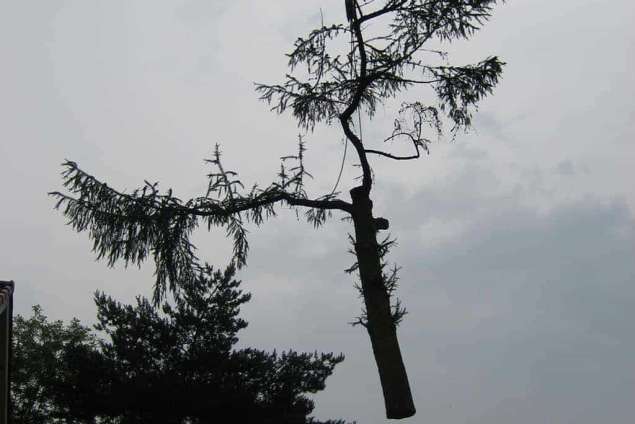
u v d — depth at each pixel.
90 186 7.49
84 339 39.06
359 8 7.43
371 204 8.30
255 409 24.19
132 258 7.75
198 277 8.21
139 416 23.84
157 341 25.83
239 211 8.05
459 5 7.39
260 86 8.12
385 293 7.83
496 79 7.90
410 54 7.69
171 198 7.67
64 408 25.38
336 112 8.43
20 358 36.22
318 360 26.62
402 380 7.52
